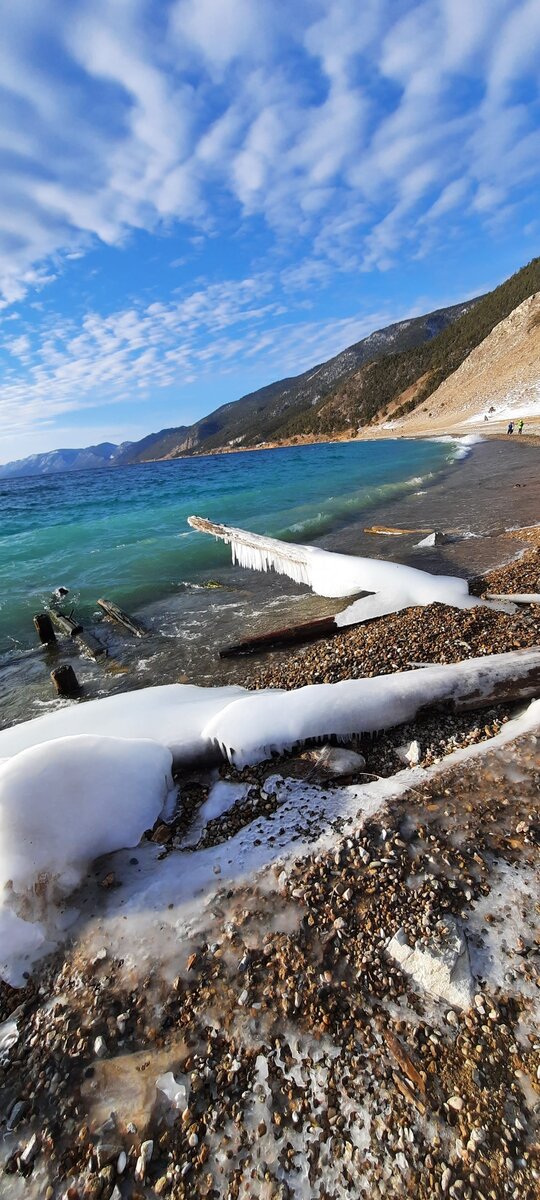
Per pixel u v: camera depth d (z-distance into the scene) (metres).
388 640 6.50
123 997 2.62
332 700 4.59
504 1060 2.17
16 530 18.28
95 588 11.40
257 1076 2.23
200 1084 2.22
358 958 2.65
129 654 8.02
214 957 2.75
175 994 2.60
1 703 6.83
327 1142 1.99
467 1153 1.91
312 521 15.95
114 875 3.33
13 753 4.80
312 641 7.62
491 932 2.70
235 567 12.85
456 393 64.31
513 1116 1.99
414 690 4.68
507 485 18.22
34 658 8.26
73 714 5.59
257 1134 2.04
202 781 4.33
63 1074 2.34
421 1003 2.43
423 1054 2.23
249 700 4.77
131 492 31.22
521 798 3.56
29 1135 2.15
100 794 3.66
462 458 28.88
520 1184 1.81
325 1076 2.20
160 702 5.75
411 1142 1.96
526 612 6.74
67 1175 2.01
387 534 13.62
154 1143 2.06
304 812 3.74
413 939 2.67
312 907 2.96
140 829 3.68
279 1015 2.45
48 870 3.18
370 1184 1.87
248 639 7.53
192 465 69.00
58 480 59.16
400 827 3.44
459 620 6.66
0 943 2.89
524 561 9.08
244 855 3.41
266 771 4.26
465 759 4.03
